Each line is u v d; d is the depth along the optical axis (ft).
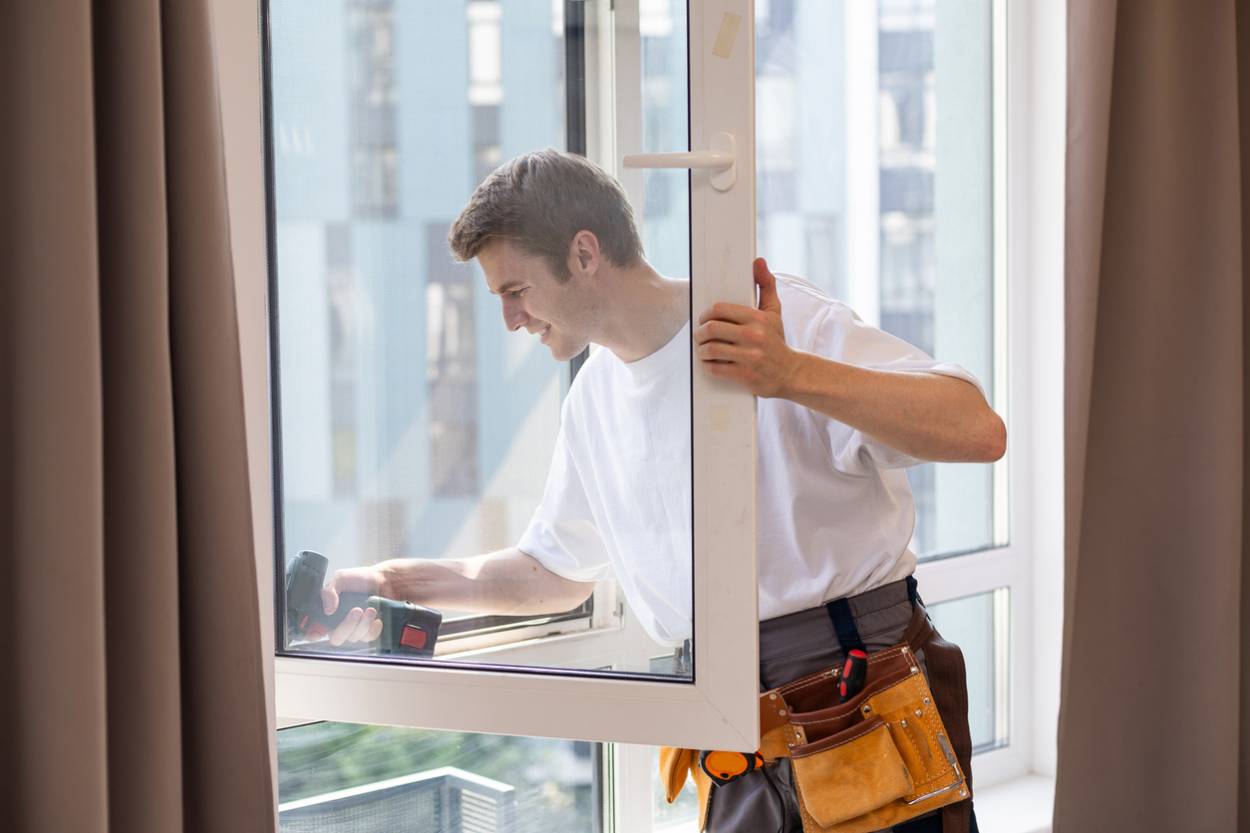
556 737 4.38
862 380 3.95
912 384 4.00
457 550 4.54
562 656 4.46
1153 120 5.83
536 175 4.35
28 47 3.25
